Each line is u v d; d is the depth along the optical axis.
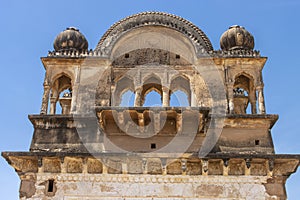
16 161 16.81
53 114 18.11
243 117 17.86
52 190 16.64
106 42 20.11
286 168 16.84
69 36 20.22
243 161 16.89
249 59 19.20
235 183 16.69
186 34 20.03
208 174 16.83
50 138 17.75
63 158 16.55
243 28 20.55
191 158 16.69
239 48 19.91
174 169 16.95
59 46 20.16
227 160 16.59
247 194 16.55
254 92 19.73
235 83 20.27
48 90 18.86
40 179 16.80
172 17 20.75
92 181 16.72
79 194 16.55
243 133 17.81
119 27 20.45
